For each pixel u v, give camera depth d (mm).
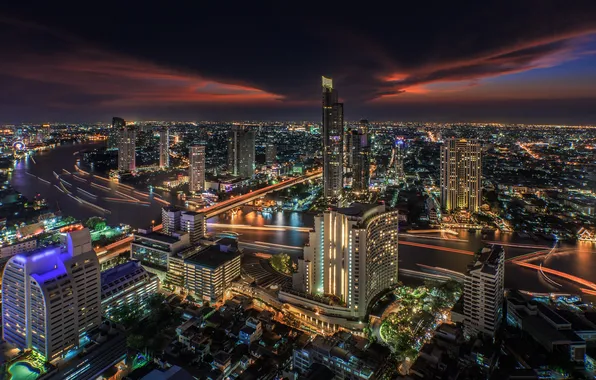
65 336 197750
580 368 189250
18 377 179750
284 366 199250
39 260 196875
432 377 181375
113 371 192875
